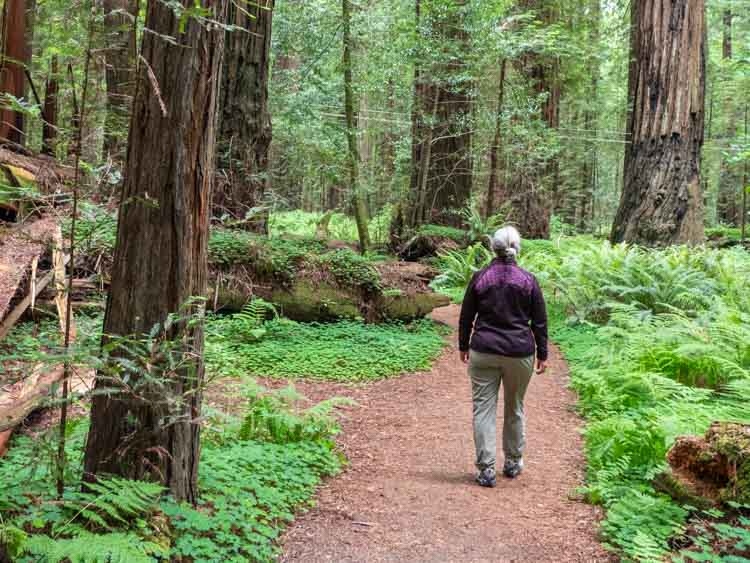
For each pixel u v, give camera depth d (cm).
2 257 709
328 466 550
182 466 386
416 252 1753
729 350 762
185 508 379
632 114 1598
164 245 355
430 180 2031
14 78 987
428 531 441
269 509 448
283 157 1748
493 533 439
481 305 532
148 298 355
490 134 1970
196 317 354
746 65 1282
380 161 2367
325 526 445
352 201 1694
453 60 1767
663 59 1522
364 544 420
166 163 351
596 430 595
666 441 505
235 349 908
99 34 326
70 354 314
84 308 570
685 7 1510
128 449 363
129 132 356
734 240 2078
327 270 1098
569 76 2350
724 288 1083
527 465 577
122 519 335
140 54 351
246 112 1266
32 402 445
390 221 1862
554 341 1077
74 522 340
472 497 501
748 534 376
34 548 278
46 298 778
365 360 913
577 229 3306
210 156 371
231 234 1089
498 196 2269
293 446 571
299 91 1664
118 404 363
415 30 1716
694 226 1525
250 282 1011
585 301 1163
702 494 438
